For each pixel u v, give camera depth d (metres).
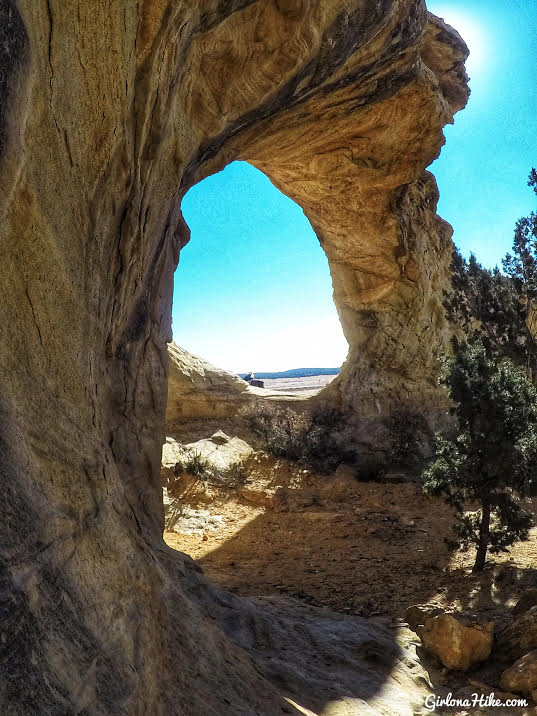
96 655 2.77
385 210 18.80
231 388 21.89
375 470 19.12
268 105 8.85
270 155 12.90
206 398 21.00
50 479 2.89
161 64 5.17
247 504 16.55
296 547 13.05
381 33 10.06
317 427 21.03
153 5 4.66
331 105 11.46
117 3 4.05
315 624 7.92
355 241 20.22
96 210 4.37
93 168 4.14
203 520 14.89
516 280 13.56
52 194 3.30
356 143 15.47
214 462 17.81
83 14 3.61
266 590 10.34
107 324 5.41
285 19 7.28
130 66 4.54
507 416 9.89
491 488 10.54
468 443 10.27
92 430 3.87
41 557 2.55
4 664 2.02
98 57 3.91
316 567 11.62
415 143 15.90
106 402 6.12
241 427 20.70
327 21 8.00
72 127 3.62
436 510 15.28
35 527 2.56
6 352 2.71
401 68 12.05
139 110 5.00
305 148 13.65
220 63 7.10
